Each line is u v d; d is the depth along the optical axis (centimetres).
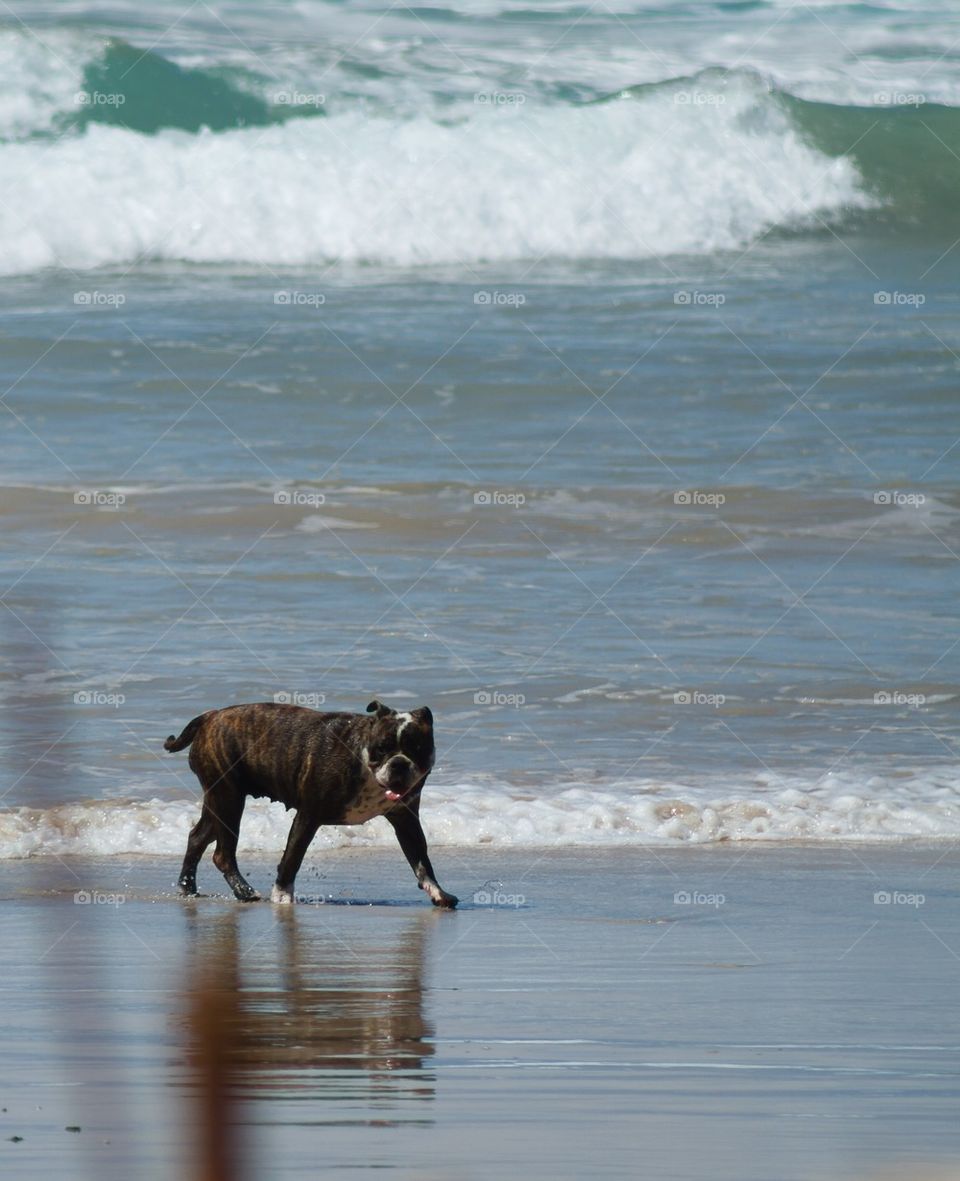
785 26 3759
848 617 1595
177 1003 691
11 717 1294
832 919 896
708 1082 558
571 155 3086
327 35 3378
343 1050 606
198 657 1438
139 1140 472
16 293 2738
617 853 1081
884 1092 544
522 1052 605
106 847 1086
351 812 965
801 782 1214
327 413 2225
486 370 2388
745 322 2662
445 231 2977
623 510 1900
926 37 3781
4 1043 610
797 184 3231
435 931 871
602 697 1381
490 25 3575
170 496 1908
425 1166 450
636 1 3800
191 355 2419
